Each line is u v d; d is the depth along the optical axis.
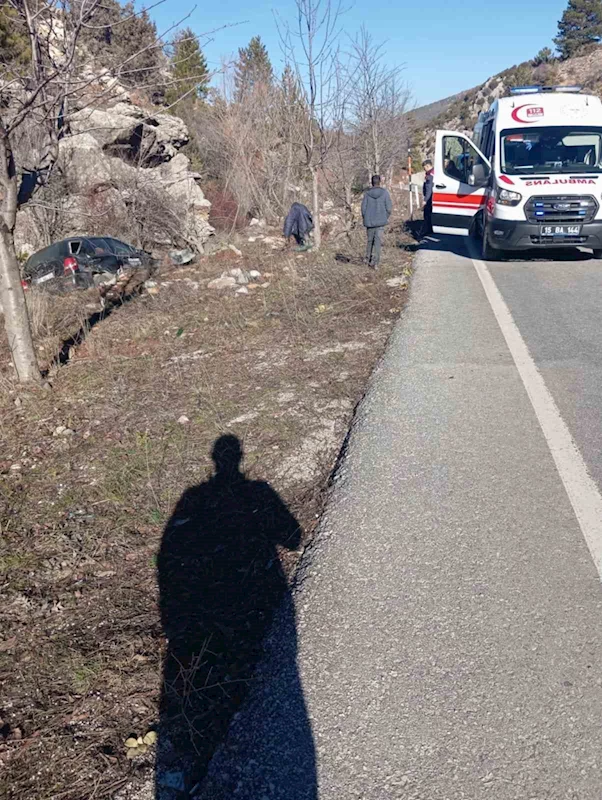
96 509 4.62
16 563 4.06
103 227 21.28
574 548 3.55
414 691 2.74
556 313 8.38
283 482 4.66
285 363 7.25
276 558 3.79
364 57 21.88
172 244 22.59
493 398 5.64
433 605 3.21
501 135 12.62
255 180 26.38
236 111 26.80
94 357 8.45
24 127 8.17
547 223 11.66
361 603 3.28
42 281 16.27
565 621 3.04
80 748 2.71
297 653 3.01
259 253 16.41
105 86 6.78
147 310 11.18
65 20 6.16
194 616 3.41
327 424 5.51
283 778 2.43
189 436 5.59
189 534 4.18
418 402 5.67
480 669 2.81
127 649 3.23
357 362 7.01
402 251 14.96
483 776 2.36
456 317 8.41
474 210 13.51
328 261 13.60
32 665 3.21
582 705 2.60
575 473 4.32
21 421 6.47
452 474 4.42
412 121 29.83
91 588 3.76
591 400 5.48
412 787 2.34
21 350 7.27
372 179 11.92
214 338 8.70
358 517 4.02
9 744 2.77
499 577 3.37
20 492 5.03
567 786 2.30
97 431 6.03
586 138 12.42
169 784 2.50
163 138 25.30
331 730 2.60
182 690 2.93
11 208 6.92
